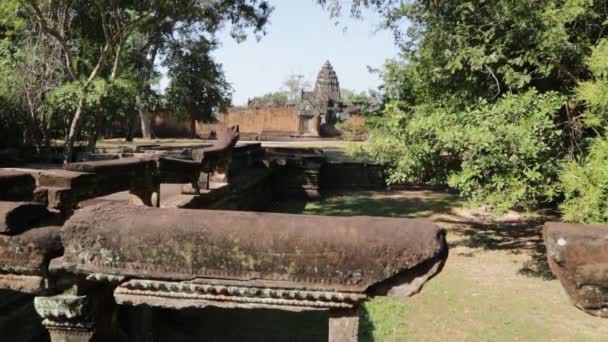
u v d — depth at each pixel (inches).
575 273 58.9
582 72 276.1
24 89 538.9
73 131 509.4
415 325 190.1
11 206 68.2
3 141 543.5
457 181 251.0
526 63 290.4
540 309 207.3
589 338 178.9
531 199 265.4
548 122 231.6
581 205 207.6
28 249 66.4
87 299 70.6
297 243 61.0
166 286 65.1
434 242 59.7
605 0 253.0
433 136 277.9
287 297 63.7
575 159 270.1
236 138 318.7
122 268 65.1
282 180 514.9
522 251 303.7
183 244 62.9
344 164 598.2
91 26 637.9
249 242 61.5
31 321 119.9
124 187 163.5
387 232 60.7
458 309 207.2
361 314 199.8
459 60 266.4
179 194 256.2
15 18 494.6
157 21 570.3
